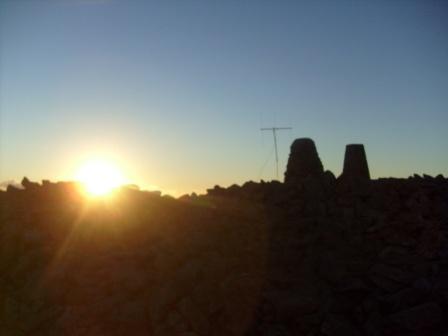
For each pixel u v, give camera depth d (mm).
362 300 14898
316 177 18469
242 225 16625
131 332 14195
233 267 15375
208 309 14305
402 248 16312
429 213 17406
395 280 14984
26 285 15312
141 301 14609
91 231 16312
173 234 16281
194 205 17438
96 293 14844
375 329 14070
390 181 18719
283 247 16016
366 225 17094
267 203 17656
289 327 14164
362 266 15516
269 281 15062
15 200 18000
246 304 14414
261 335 13930
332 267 15375
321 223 16797
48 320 14562
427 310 14109
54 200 17906
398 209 17672
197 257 15430
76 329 14117
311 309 14227
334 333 13906
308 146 19203
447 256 15641
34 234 16297
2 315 14961
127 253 15633
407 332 14008
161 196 17781
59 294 14984
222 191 18547
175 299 14492
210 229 16406
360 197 18062
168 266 15188
